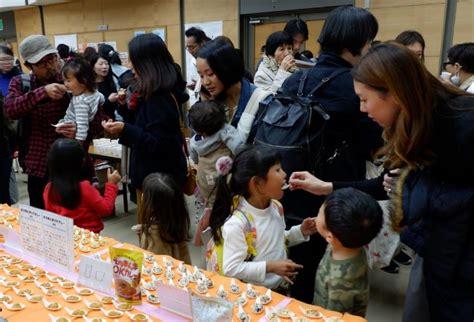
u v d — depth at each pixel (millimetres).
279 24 4555
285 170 1329
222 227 1242
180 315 901
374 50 889
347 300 1038
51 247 1104
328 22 1353
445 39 3439
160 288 926
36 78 2164
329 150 1343
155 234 1715
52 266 1118
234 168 1261
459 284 932
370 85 878
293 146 1313
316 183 1239
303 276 1474
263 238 1245
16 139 2570
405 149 895
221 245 1236
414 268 1146
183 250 1823
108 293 994
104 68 3580
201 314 800
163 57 1746
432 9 3447
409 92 831
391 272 2488
